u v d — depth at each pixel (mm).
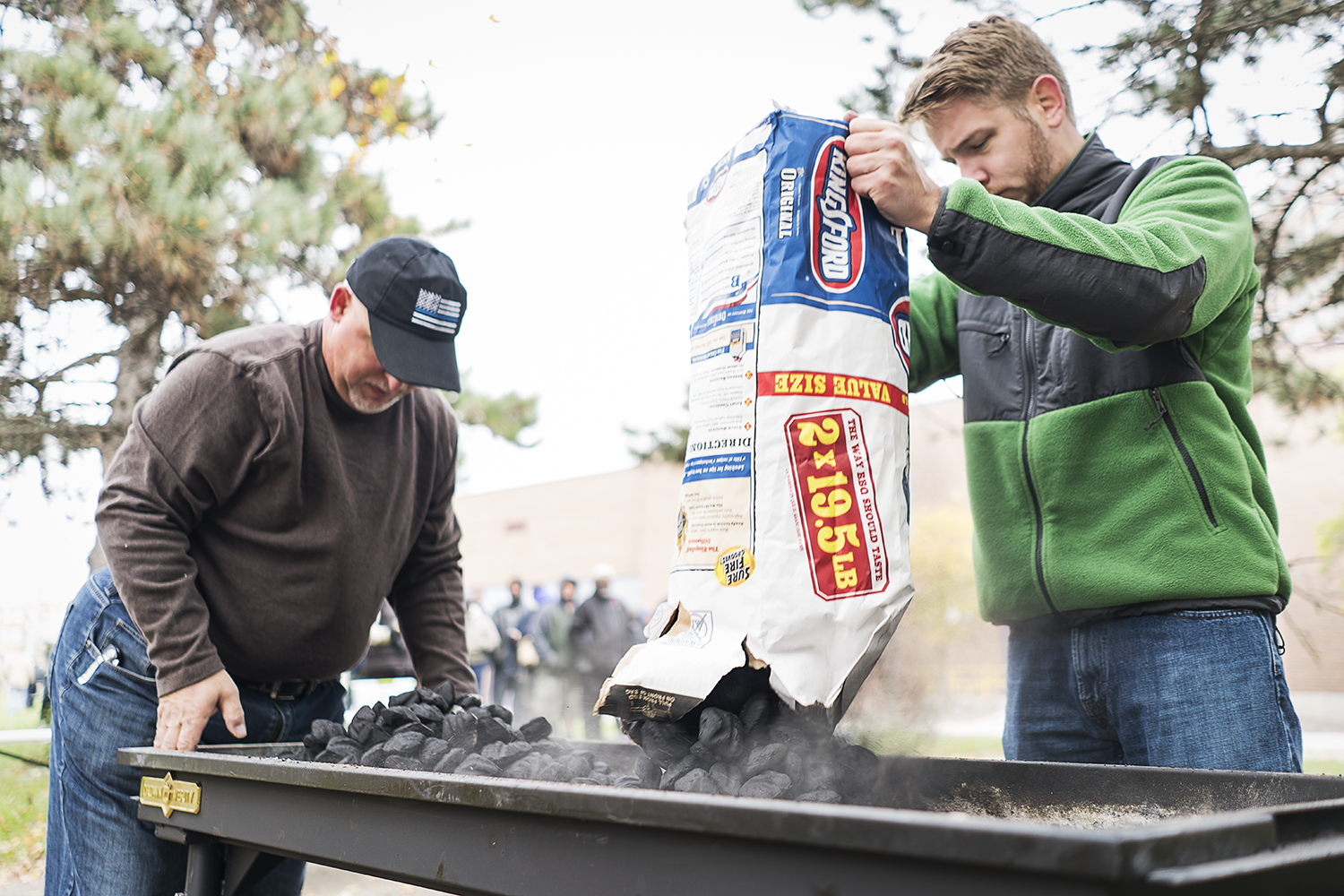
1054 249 869
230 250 5414
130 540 1329
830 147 911
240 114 5793
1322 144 3281
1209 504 1093
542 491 20516
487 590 20953
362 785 776
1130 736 1131
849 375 859
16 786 4281
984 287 901
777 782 734
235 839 966
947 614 5504
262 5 6297
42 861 3287
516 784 653
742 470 849
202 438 1374
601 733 6914
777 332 861
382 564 1583
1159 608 1093
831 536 825
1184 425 1113
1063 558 1168
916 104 1332
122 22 5473
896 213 906
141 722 1396
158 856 1372
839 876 500
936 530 5520
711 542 854
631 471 19359
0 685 6543
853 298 881
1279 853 482
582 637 7066
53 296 5336
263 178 5977
